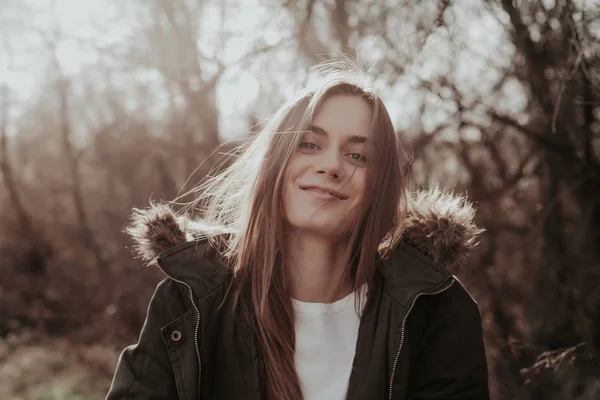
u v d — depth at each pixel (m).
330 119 1.64
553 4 2.76
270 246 1.64
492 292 3.84
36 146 8.31
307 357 1.66
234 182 1.89
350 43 3.61
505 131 3.76
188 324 1.59
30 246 7.86
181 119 5.71
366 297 1.73
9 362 5.93
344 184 1.62
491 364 3.62
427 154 3.93
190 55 5.34
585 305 3.32
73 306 7.08
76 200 7.19
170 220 1.76
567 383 3.19
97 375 5.68
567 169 3.45
